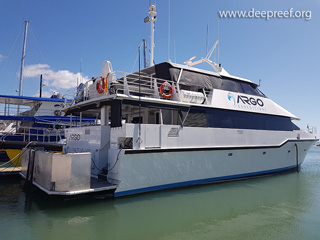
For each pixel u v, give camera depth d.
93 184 6.94
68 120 17.48
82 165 6.36
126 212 6.20
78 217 5.81
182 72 8.91
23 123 17.78
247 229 5.46
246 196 8.02
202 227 5.51
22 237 4.76
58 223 5.47
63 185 6.16
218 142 9.00
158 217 5.99
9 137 15.16
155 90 8.12
